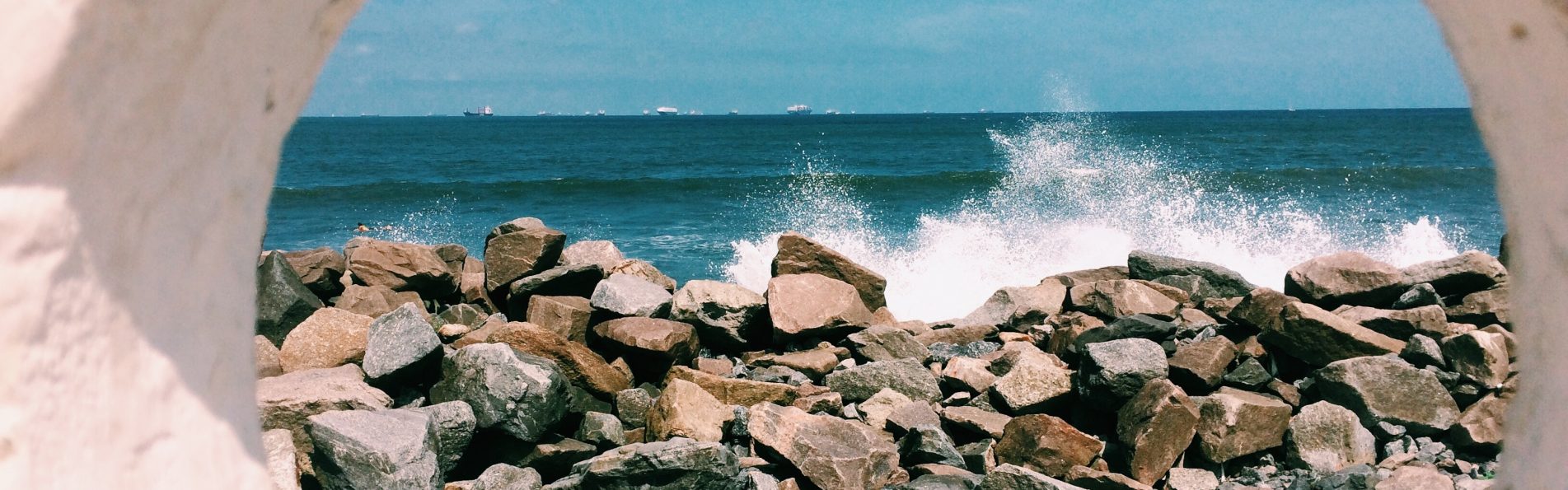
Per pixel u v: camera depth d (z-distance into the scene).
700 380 5.69
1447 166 33.56
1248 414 4.87
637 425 5.50
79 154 0.64
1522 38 0.92
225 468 0.87
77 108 0.62
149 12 0.65
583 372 5.64
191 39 0.71
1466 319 6.04
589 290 7.17
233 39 0.77
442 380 5.21
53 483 0.66
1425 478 4.22
